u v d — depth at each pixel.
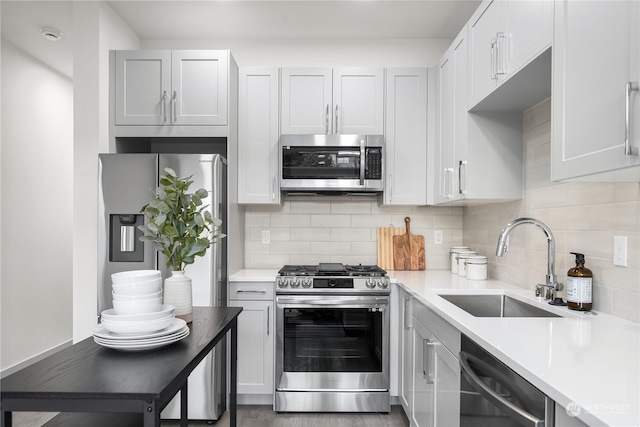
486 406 1.18
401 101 2.87
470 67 2.11
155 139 2.92
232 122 2.75
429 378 1.85
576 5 1.20
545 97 1.91
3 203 3.10
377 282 2.54
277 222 3.16
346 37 3.15
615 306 1.47
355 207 3.18
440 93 2.68
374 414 2.54
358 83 2.87
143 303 1.23
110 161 2.41
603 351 1.05
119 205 2.40
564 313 1.56
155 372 1.02
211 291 2.40
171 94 2.68
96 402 0.91
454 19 2.87
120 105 2.67
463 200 2.30
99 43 2.58
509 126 2.19
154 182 2.41
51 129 3.64
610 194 1.50
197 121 2.67
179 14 2.80
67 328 3.87
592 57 1.12
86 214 2.57
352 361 2.54
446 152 2.54
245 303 2.61
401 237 3.15
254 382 2.60
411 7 2.71
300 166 2.76
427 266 3.18
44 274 3.56
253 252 3.16
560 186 1.84
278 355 2.53
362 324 2.54
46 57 3.42
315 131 2.85
